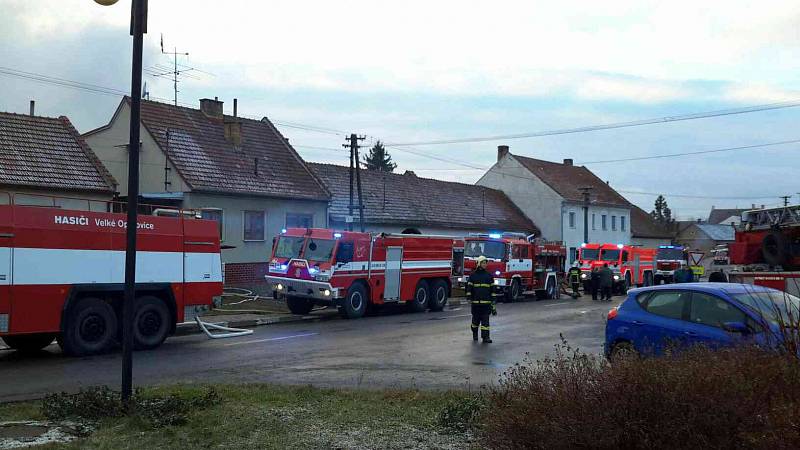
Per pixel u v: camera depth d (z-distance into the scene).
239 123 32.69
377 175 43.66
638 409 4.47
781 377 4.70
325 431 6.88
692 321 9.12
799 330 5.56
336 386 9.88
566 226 56.03
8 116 24.66
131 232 7.90
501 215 51.28
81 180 23.61
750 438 4.18
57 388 9.91
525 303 30.14
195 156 29.62
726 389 4.41
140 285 14.26
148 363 12.31
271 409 7.79
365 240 22.17
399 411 7.75
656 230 74.50
